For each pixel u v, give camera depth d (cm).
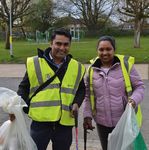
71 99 197
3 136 193
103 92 212
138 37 1536
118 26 3222
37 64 197
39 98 195
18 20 1938
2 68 949
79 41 2475
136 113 211
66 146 200
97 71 214
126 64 212
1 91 192
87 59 1075
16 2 1628
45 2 2788
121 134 196
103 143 222
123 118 198
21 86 200
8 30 1612
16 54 1296
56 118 194
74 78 199
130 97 206
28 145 191
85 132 222
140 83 212
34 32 2972
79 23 3334
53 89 195
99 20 3312
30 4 1734
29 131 201
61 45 196
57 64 198
